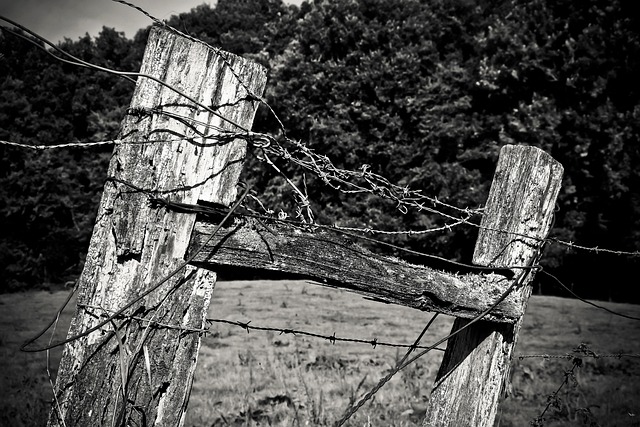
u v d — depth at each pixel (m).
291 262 2.34
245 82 2.23
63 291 32.84
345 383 7.62
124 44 45.88
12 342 13.15
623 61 27.50
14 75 42.38
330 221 29.77
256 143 2.30
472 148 30.84
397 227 29.91
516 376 8.30
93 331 2.07
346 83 31.98
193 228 2.17
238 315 17.31
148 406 2.08
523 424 6.02
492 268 2.91
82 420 2.03
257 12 46.72
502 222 3.04
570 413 6.44
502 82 29.64
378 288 2.55
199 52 2.16
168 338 2.12
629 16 28.19
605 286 29.23
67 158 40.19
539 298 23.31
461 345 2.97
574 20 28.88
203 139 2.16
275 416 6.06
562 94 29.08
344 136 31.20
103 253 2.09
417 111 31.22
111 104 42.66
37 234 39.03
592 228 28.31
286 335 12.84
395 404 6.54
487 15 35.84
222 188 2.21
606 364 9.41
